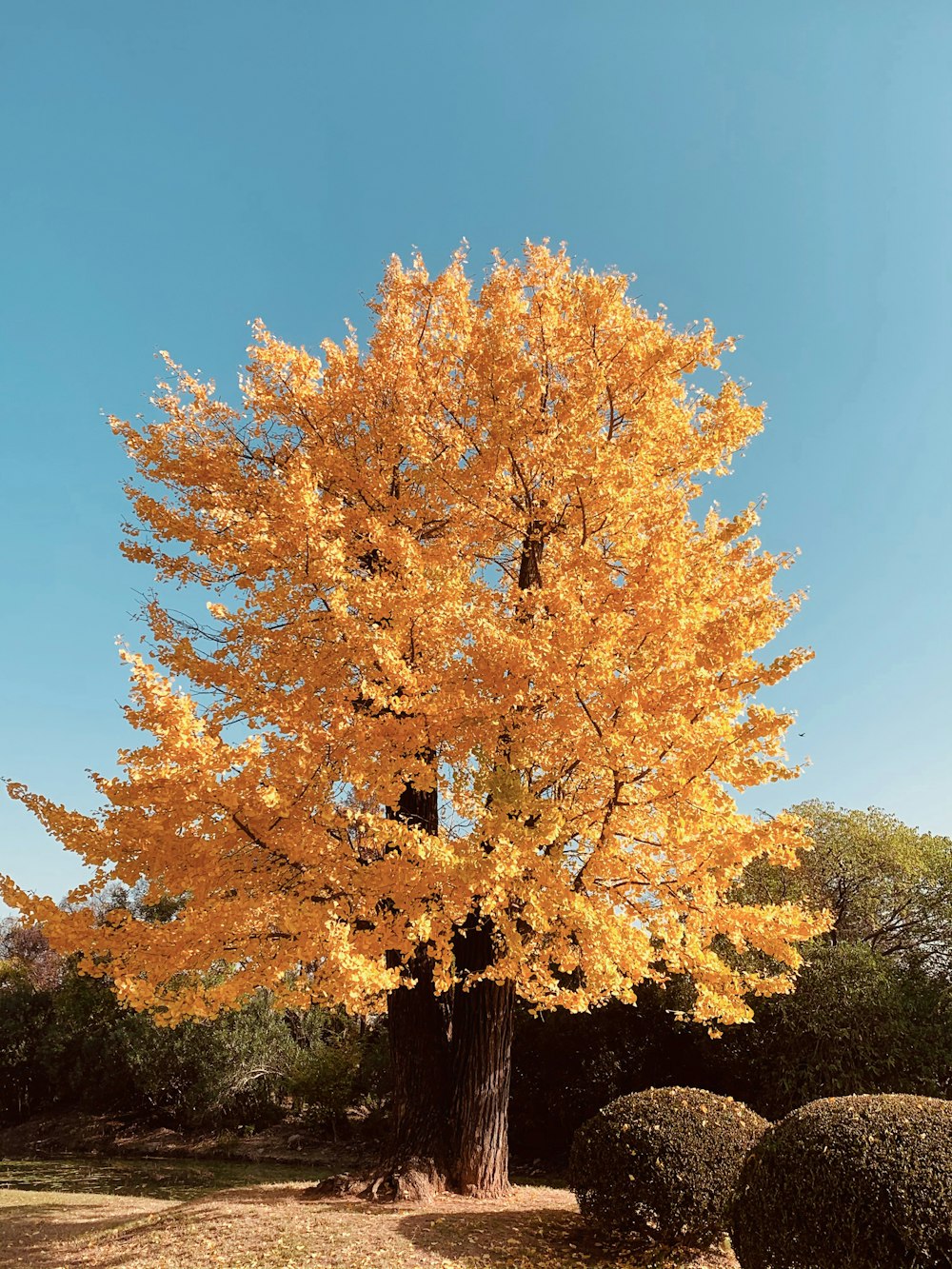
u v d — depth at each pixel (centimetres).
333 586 626
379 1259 538
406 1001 785
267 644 681
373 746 568
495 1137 737
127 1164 1550
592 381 655
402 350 770
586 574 616
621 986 559
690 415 710
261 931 584
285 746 546
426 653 595
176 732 487
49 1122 2112
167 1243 608
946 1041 1073
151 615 725
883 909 1300
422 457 705
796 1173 475
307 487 597
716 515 687
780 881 1273
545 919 531
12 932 3325
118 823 514
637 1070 1328
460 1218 634
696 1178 587
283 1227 610
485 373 666
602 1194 603
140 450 760
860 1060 1090
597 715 538
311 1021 1967
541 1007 603
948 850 1295
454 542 735
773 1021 1161
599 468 624
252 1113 1847
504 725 599
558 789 640
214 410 803
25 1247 714
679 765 525
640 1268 549
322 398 769
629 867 604
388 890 545
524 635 582
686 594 579
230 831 520
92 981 2173
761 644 522
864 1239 445
